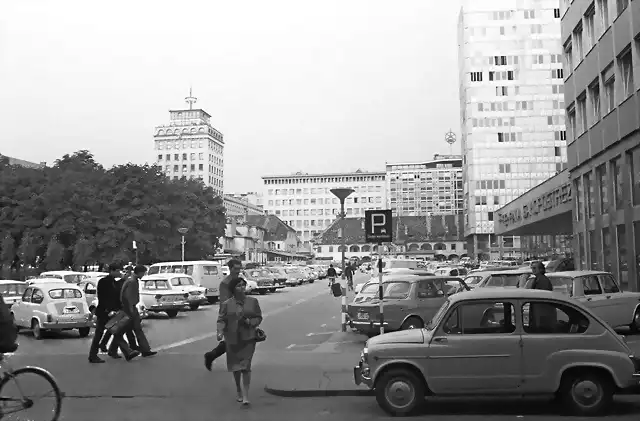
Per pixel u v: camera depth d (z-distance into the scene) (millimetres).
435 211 160375
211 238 60656
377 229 15156
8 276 50938
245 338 9273
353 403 9375
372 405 9195
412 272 21266
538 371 8133
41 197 46062
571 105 33125
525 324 8305
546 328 8281
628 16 23656
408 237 140875
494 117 109062
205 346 16766
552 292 8578
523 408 8766
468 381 8211
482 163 108875
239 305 9328
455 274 30625
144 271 14266
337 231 147000
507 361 8172
